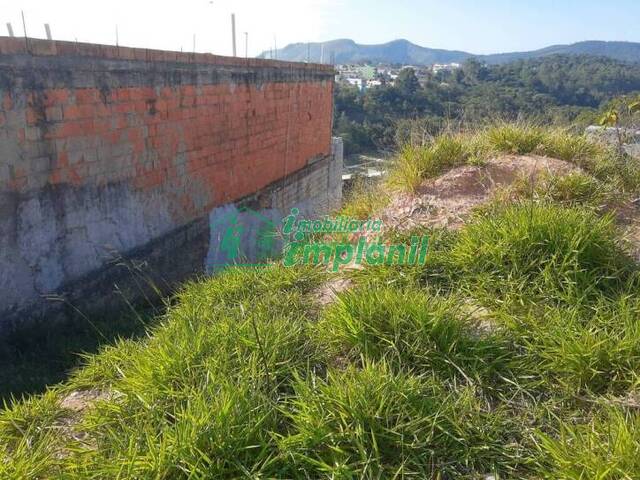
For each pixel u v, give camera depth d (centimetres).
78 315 440
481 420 195
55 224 423
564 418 196
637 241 310
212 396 199
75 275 450
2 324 378
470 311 261
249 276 364
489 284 279
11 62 366
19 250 391
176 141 582
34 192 399
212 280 384
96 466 184
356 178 571
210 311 310
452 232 339
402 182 432
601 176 404
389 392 196
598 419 188
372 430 180
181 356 235
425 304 248
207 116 640
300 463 176
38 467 190
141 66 504
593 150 436
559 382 212
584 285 264
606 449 168
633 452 159
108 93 464
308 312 298
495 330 242
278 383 220
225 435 180
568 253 272
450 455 182
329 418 188
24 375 328
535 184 370
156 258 554
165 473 171
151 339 286
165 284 568
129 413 215
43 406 240
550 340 228
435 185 410
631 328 222
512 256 284
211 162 666
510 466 177
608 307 247
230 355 238
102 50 448
